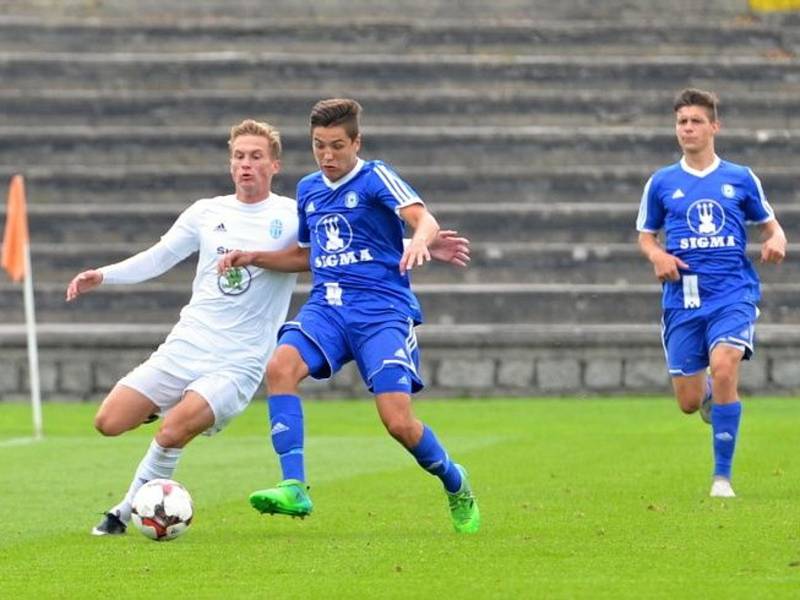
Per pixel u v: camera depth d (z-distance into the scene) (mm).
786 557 32625
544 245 94062
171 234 39219
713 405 43938
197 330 38344
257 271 38250
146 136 102938
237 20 113875
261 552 34219
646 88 109000
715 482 43938
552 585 29562
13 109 105188
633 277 93188
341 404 79500
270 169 38750
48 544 36156
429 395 82750
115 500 45094
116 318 90750
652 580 30016
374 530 37719
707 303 44750
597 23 114312
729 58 111312
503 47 112125
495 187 99562
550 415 72875
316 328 36594
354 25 112125
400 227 37125
